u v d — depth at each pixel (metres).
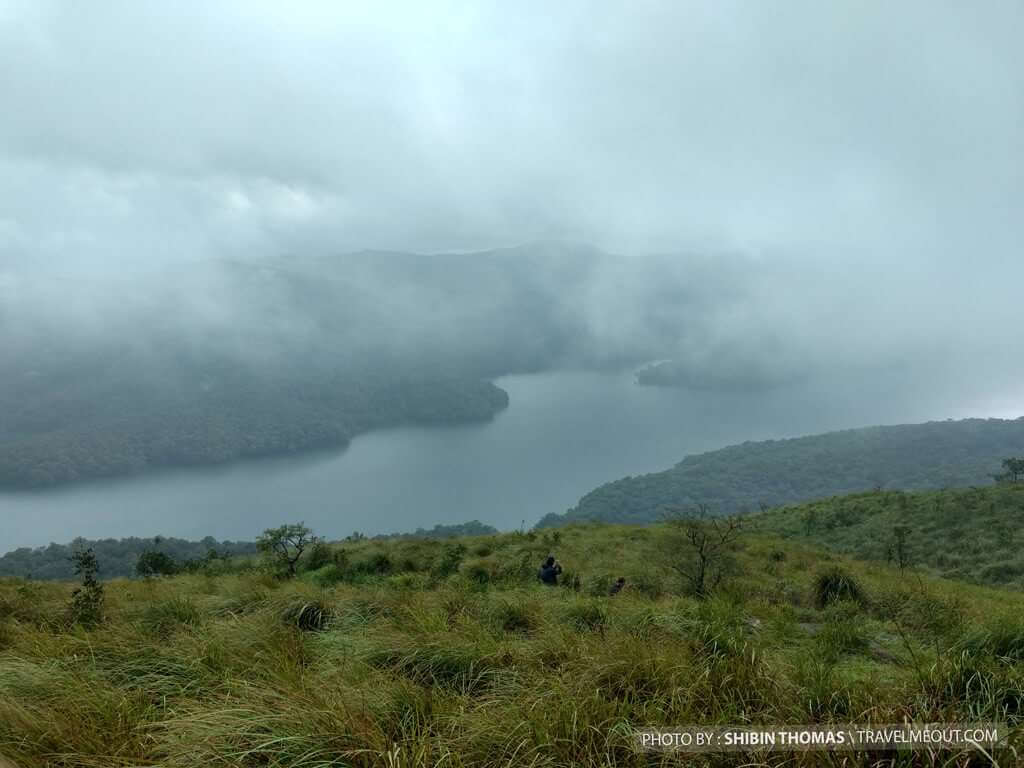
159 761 2.91
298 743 2.88
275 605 6.50
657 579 12.62
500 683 3.85
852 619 7.71
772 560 17.72
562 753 2.88
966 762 2.72
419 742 2.88
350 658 4.30
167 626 6.09
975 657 3.91
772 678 3.81
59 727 3.13
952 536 27.09
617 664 3.83
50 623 6.77
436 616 5.66
